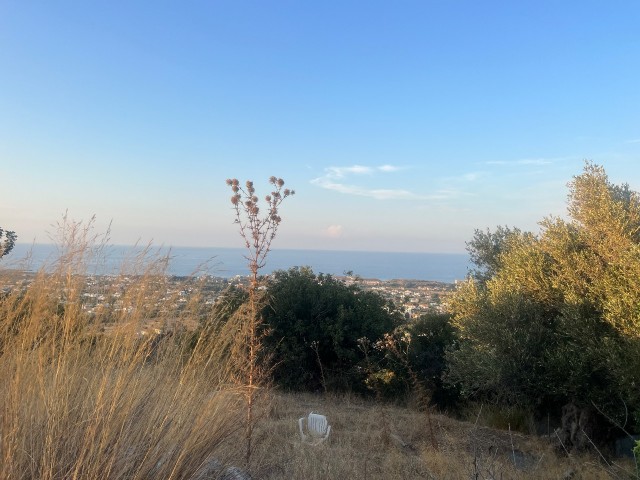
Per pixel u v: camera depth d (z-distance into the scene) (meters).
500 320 9.35
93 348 3.63
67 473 2.94
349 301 13.40
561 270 9.21
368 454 6.21
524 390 9.21
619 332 7.86
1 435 2.82
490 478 5.02
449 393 12.10
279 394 11.30
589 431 8.28
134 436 3.38
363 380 12.25
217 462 4.16
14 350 3.16
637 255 7.95
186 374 4.01
